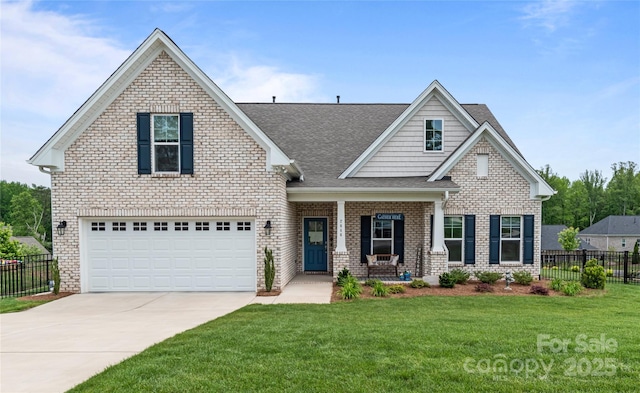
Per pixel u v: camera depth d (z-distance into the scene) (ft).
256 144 40.65
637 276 56.54
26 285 46.01
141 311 32.40
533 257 48.83
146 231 41.29
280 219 41.01
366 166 51.55
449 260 49.42
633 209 234.17
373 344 20.48
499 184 48.75
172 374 16.60
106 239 41.14
